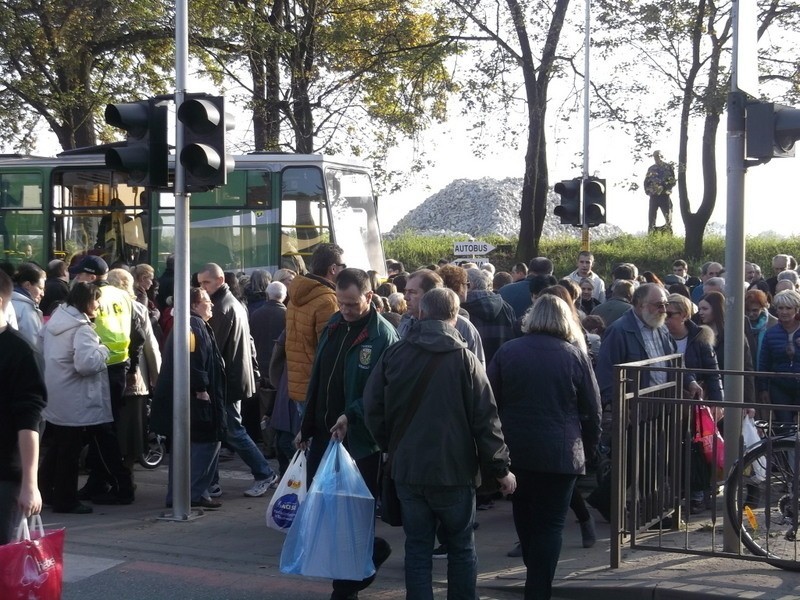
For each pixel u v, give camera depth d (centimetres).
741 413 654
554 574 624
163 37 2291
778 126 651
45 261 1759
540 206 2659
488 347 886
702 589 599
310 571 557
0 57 2209
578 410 575
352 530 560
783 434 650
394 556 732
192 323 843
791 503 629
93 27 2241
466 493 527
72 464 849
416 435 520
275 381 841
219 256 1664
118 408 875
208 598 635
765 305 997
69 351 834
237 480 1014
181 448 827
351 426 598
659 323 766
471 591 530
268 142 2408
